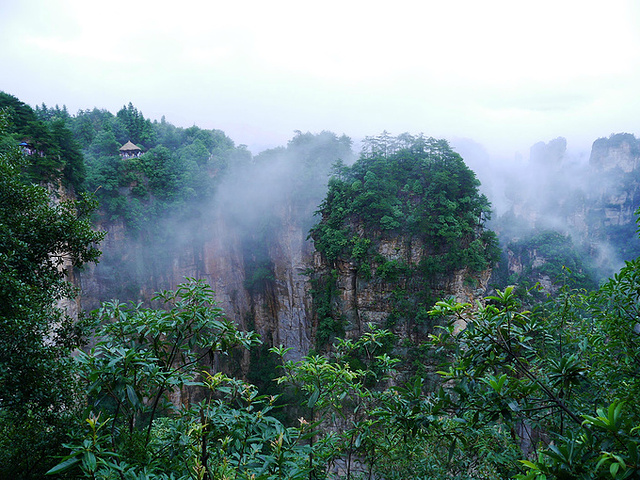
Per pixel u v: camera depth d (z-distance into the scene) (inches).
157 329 366.6
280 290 3400.6
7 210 514.6
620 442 209.0
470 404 318.3
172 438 356.2
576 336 433.7
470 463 416.2
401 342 2429.9
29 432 456.8
